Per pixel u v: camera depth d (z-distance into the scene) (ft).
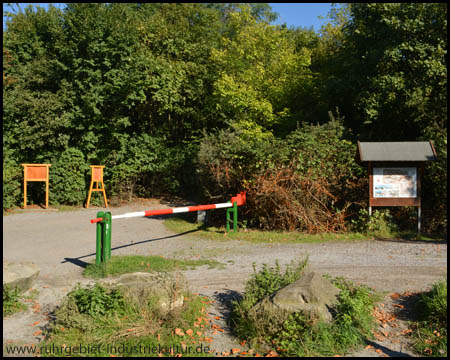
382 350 13.50
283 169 34.78
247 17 59.57
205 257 26.30
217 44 64.44
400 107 43.29
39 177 48.21
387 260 25.03
